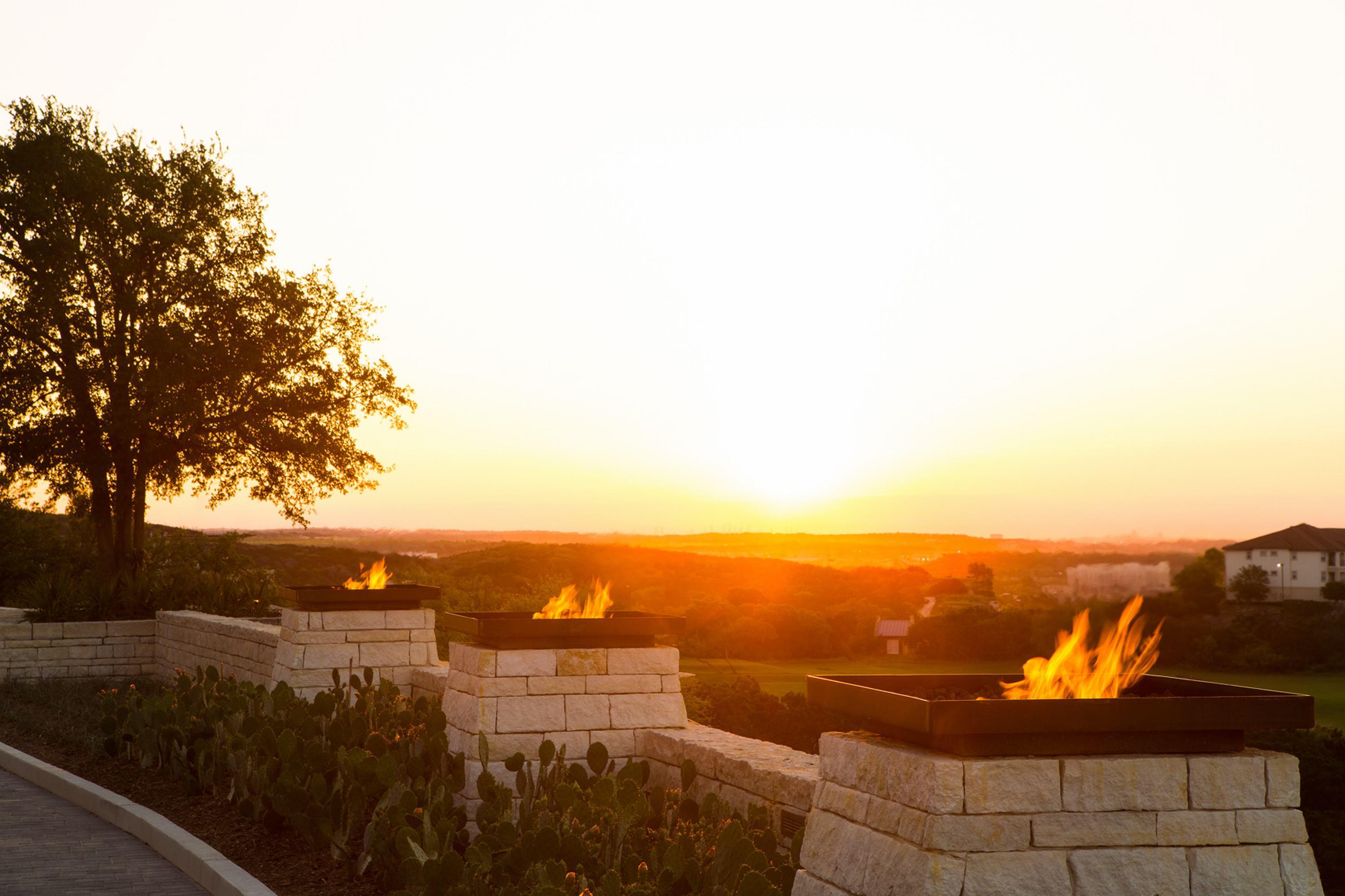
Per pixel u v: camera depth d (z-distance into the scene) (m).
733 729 34.22
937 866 3.70
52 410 23.89
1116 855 3.84
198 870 7.86
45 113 24.17
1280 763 4.00
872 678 4.72
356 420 26.22
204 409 23.91
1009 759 3.87
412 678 12.76
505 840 6.34
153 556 24.23
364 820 8.38
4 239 23.58
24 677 19.12
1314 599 37.31
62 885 7.69
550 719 8.13
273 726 9.48
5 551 31.30
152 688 18.19
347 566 27.81
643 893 5.39
